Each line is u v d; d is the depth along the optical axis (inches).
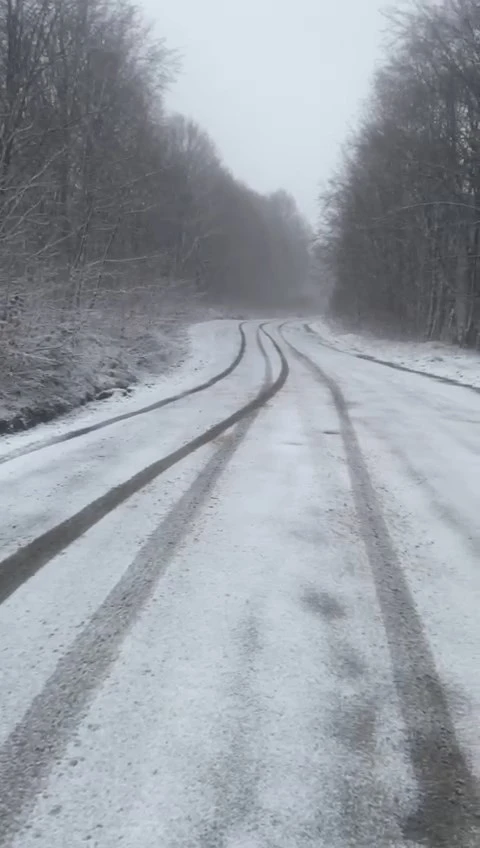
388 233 1148.5
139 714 108.3
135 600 147.6
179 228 1731.1
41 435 323.9
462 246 912.3
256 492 225.6
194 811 89.0
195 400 440.1
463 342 904.9
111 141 711.1
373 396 467.5
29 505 212.2
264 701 112.0
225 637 131.9
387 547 179.0
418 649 129.0
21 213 481.4
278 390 490.3
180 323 1001.5
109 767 96.7
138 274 824.9
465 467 261.9
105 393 449.4
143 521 197.5
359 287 1504.7
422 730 105.7
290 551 175.0
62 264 572.4
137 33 746.8
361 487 232.8
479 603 148.6
